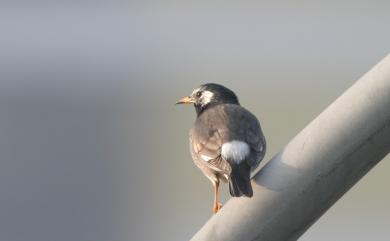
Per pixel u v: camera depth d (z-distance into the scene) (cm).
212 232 395
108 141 2288
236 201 396
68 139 2156
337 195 396
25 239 1841
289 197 391
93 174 2152
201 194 2158
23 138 2100
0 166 1936
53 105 2244
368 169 397
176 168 2281
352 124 390
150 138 2384
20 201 1914
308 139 394
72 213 1969
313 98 2503
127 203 2198
